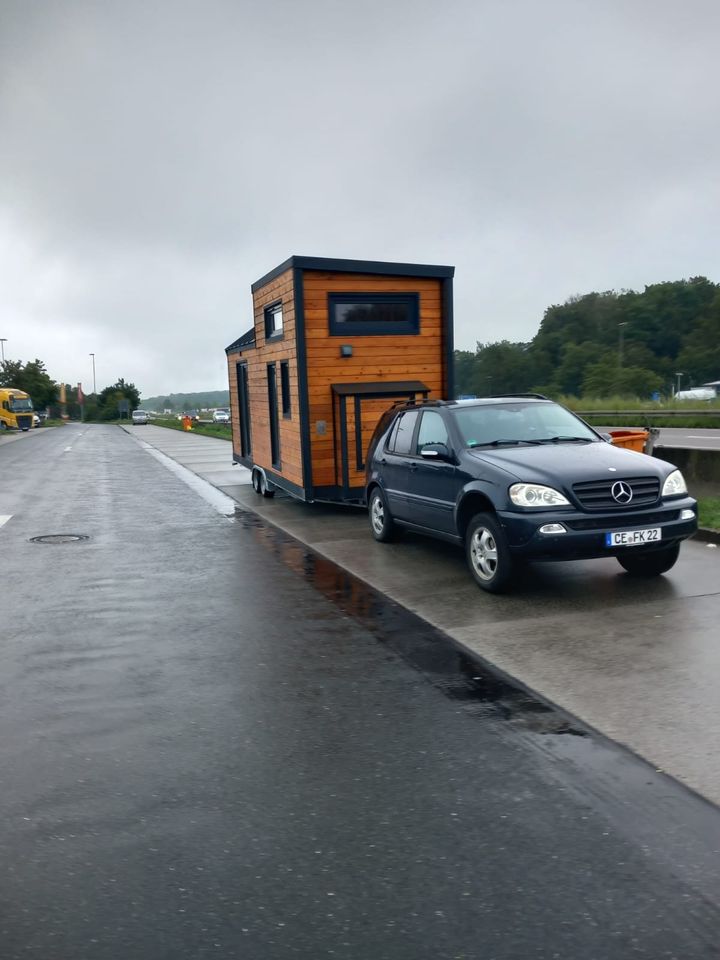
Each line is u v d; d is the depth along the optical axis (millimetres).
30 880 2928
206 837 3201
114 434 54719
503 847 3082
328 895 2809
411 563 8547
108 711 4566
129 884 2893
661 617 6125
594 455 7164
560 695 4648
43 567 8781
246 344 15727
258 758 3920
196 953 2525
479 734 4141
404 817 3326
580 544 6473
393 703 4602
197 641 5922
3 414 64812
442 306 12266
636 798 3436
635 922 2629
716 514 9695
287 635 6027
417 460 8383
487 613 6453
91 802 3502
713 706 4410
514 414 8234
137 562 8992
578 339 113562
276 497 15141
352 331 11852
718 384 74875
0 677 5180
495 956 2490
